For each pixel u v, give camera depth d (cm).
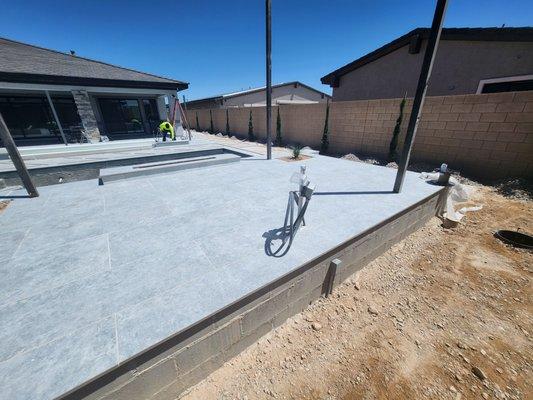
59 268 238
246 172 609
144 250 266
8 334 164
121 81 936
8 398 125
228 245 272
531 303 266
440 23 325
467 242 386
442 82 920
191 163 644
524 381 191
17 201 424
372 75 1175
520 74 739
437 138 705
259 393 185
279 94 2514
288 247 264
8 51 1014
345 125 994
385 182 506
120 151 841
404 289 294
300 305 255
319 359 211
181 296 194
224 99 2248
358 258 314
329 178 541
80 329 166
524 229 407
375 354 215
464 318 251
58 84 840
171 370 170
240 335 206
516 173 575
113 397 149
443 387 188
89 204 405
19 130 1090
